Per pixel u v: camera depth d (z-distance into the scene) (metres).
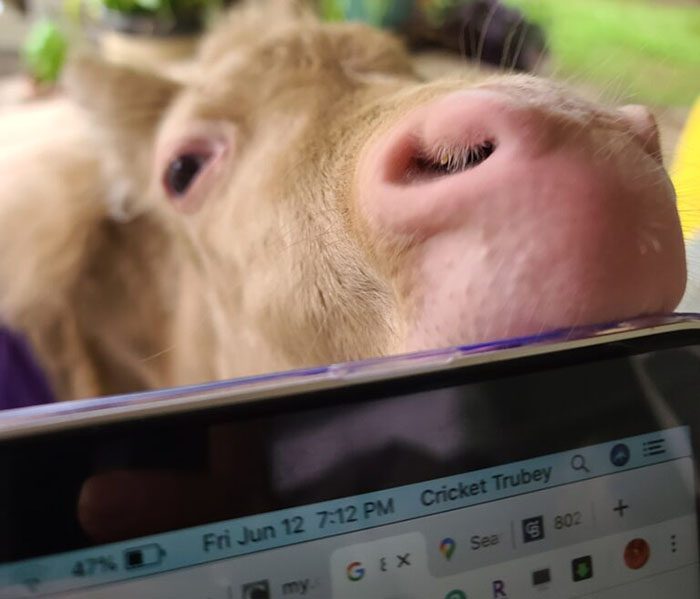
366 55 0.19
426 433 0.10
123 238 0.24
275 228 0.15
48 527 0.09
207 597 0.09
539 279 0.10
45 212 0.25
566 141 0.10
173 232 0.22
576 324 0.10
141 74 0.22
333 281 0.13
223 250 0.18
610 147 0.10
